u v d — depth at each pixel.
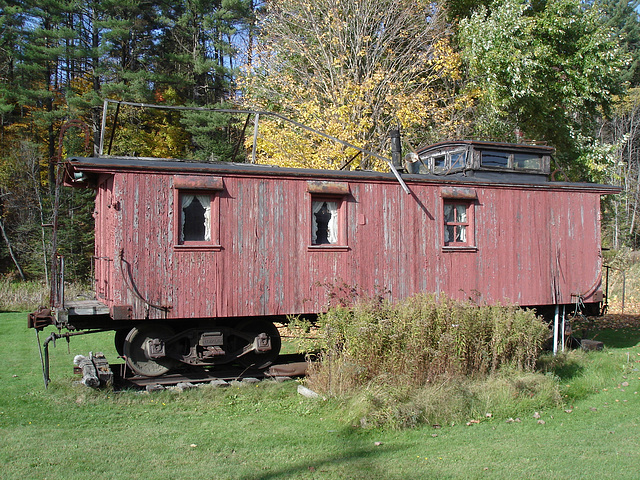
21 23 25.53
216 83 30.03
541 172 12.12
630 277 21.11
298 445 5.77
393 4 18.78
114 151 24.55
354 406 6.62
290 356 9.86
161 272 8.04
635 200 30.98
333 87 16.31
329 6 18.23
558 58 17.94
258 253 8.63
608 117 19.56
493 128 17.92
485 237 10.43
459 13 20.75
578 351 10.84
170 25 28.25
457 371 7.57
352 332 7.48
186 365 8.83
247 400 7.49
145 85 25.09
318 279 9.02
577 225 11.36
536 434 6.32
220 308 8.35
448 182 10.11
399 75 17.78
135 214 7.94
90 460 5.20
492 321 8.15
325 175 9.09
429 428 6.42
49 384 7.88
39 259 22.36
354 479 4.92
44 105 27.02
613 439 6.19
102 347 11.48
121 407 7.05
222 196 8.46
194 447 5.63
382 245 9.53
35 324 8.22
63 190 22.19
